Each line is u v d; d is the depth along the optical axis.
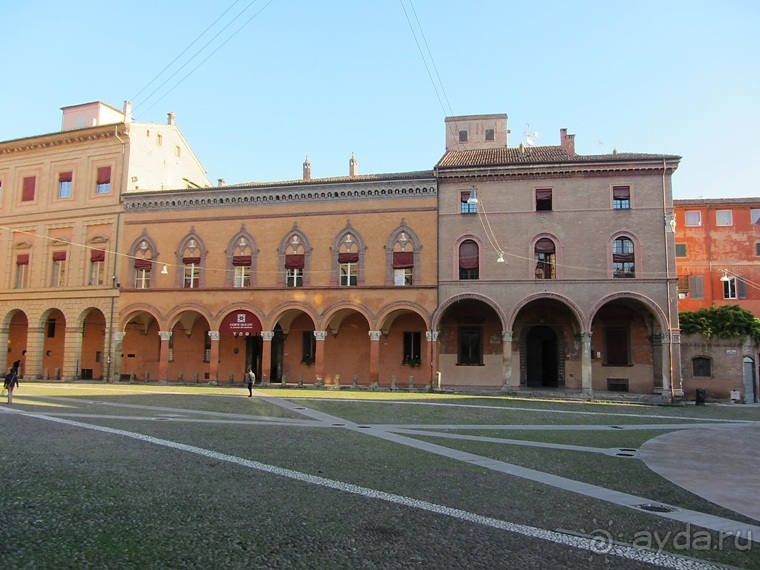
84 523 8.34
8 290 47.66
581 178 36.66
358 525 8.63
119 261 43.94
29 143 48.19
